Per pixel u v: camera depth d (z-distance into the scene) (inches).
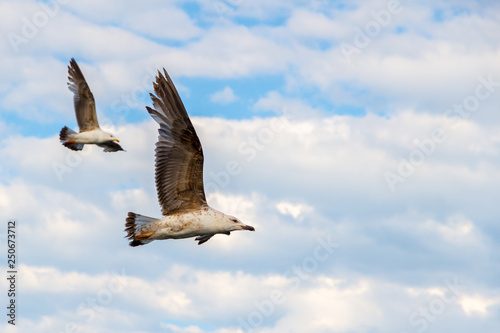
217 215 745.0
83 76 1048.8
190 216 737.6
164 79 731.4
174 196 747.4
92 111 1055.6
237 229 745.6
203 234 748.6
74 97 1053.2
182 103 725.3
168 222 733.9
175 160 741.9
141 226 735.1
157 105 733.9
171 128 734.5
